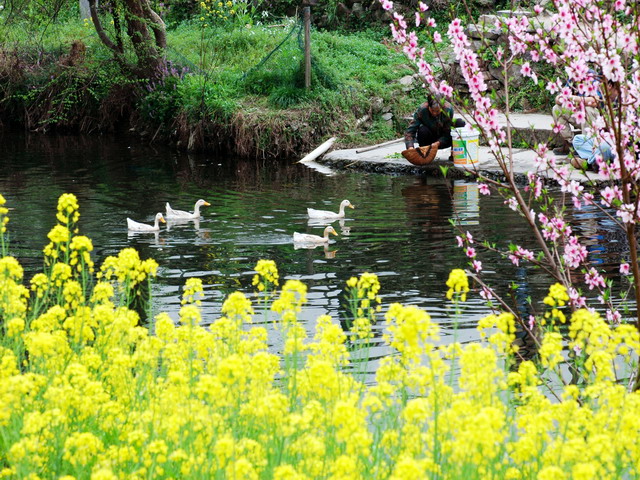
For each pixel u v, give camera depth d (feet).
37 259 40.55
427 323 14.69
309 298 34.32
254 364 15.94
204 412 14.96
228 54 94.22
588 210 49.47
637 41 22.13
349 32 99.76
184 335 18.62
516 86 76.54
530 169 59.93
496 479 14.78
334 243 44.14
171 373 15.79
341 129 78.95
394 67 87.30
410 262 39.60
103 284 20.16
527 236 44.01
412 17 95.50
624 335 16.88
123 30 99.09
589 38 22.98
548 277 35.83
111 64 95.66
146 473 14.83
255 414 16.14
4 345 19.34
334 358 18.37
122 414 17.19
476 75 23.72
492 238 43.96
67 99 94.48
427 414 14.79
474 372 15.46
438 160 67.36
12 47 102.99
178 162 75.31
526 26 24.29
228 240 45.27
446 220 48.75
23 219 50.52
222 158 77.87
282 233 46.85
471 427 13.20
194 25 106.52
